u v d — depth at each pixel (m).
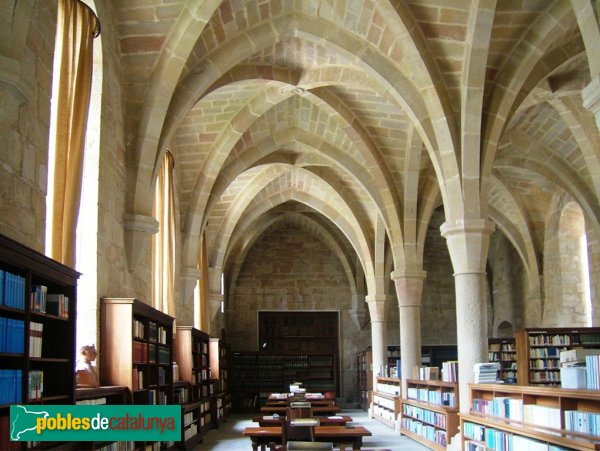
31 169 6.00
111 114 9.18
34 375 5.41
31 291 5.45
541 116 14.77
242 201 19.05
